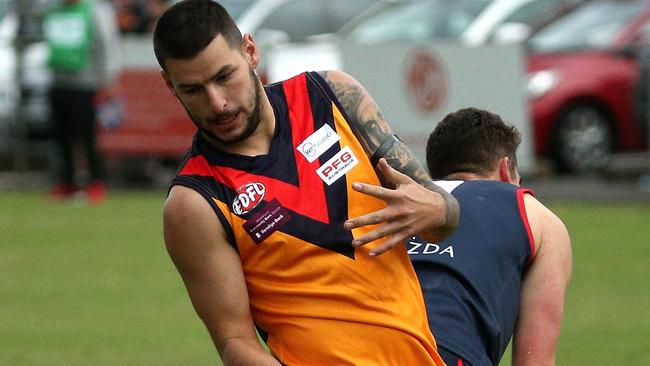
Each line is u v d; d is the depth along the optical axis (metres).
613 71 56.97
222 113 14.18
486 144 17.19
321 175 14.77
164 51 14.09
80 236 43.25
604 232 42.66
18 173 59.69
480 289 15.73
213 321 14.89
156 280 35.75
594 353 27.19
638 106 56.59
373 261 14.82
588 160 57.00
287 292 14.75
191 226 14.59
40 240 42.50
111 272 36.81
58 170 54.56
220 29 14.08
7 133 59.41
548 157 57.22
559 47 58.22
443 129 17.39
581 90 56.62
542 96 56.62
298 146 14.81
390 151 14.98
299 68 55.88
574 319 30.48
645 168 56.75
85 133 52.19
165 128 57.34
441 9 61.75
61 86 51.56
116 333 29.55
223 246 14.67
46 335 29.30
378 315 14.79
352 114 15.08
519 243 16.02
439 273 15.78
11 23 63.59
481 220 16.06
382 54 55.06
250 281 14.86
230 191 14.60
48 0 58.22
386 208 14.44
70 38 51.22
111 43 52.00
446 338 15.42
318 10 66.50
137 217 47.88
